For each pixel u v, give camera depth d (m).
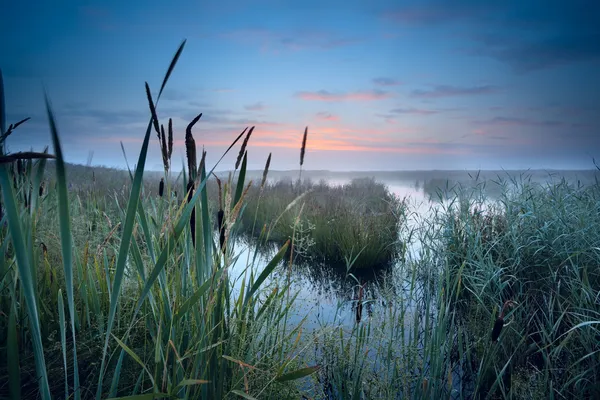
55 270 2.29
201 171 1.33
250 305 1.84
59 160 0.79
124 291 2.35
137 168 0.95
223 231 1.37
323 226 6.55
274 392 1.83
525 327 3.04
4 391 1.69
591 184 4.77
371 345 2.54
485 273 3.66
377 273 5.38
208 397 1.43
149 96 0.93
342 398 2.20
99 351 2.00
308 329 2.81
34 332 0.90
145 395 1.07
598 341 2.52
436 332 2.34
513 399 2.33
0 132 0.78
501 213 5.23
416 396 2.08
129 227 0.96
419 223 5.45
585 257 3.64
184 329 1.60
